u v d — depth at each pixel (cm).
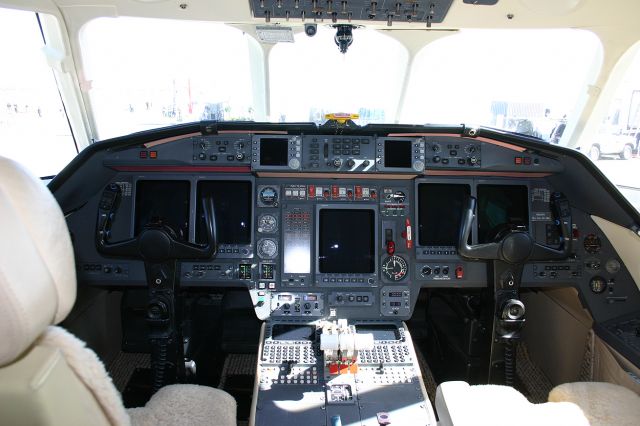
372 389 212
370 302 258
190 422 135
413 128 255
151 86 383
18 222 79
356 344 217
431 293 320
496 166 264
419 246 268
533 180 282
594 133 369
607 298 255
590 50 328
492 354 247
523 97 383
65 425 84
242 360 312
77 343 91
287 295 259
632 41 300
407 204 269
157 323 240
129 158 262
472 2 249
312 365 223
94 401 94
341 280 260
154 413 137
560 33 305
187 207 277
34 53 322
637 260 248
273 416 199
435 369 310
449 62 374
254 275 263
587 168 247
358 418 198
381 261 263
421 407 204
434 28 294
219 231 270
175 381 244
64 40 319
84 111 367
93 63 348
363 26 288
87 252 268
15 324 75
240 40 353
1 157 84
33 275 79
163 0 267
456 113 407
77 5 284
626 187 304
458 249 238
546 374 299
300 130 256
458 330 274
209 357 288
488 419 159
